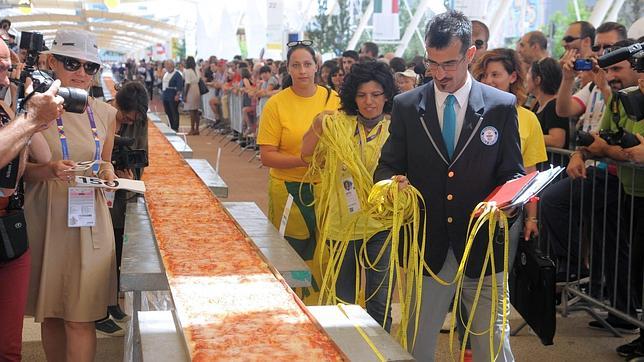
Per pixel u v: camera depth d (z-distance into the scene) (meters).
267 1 15.12
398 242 2.73
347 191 3.30
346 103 3.29
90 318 3.05
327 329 2.00
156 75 28.86
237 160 11.92
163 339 1.92
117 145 4.04
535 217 3.16
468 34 2.49
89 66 3.15
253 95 12.74
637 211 4.00
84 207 3.02
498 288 2.66
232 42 27.47
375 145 3.25
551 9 10.58
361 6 17.20
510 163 2.58
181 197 3.95
